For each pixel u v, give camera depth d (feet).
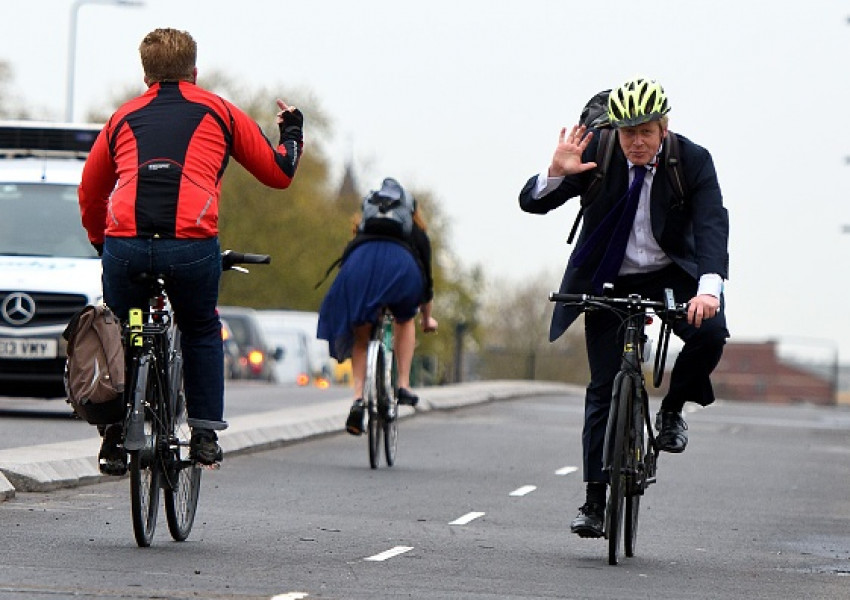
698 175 72.38
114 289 69.92
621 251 73.00
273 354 340.39
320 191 632.79
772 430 182.80
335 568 66.80
